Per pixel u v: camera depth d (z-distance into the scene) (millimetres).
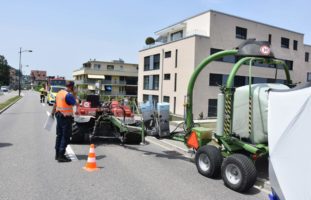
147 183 6238
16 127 14133
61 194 5418
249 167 5746
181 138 8312
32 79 156000
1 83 127062
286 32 39625
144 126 9195
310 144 3375
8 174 6469
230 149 6652
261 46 6938
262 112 6172
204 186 6168
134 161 8117
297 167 3475
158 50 38188
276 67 7629
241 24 34688
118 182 6223
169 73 35781
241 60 6871
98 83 15984
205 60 8078
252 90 6422
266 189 6113
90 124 10539
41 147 9438
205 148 6875
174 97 34594
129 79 75938
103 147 9891
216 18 32750
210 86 32125
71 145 9984
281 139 3742
